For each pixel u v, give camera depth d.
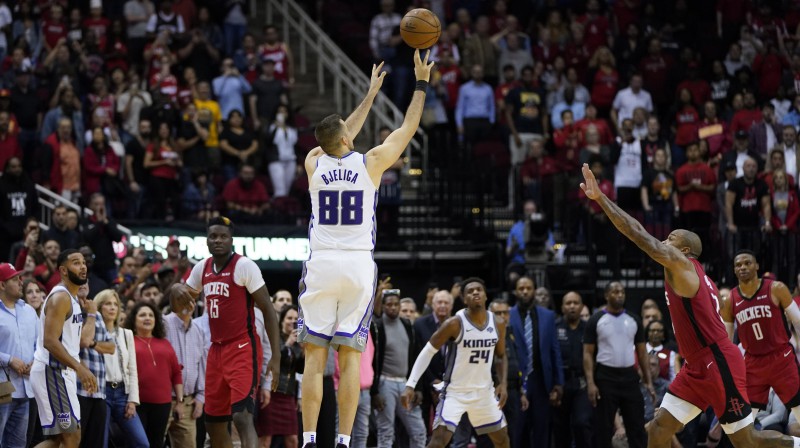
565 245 20.39
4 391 11.90
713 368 10.69
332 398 13.20
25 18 23.09
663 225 19.89
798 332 13.27
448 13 27.09
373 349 14.12
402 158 23.09
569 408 15.30
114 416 12.73
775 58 25.59
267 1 27.16
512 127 23.02
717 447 15.30
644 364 14.84
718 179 20.89
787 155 21.12
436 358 14.76
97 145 20.02
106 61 22.88
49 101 21.41
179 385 13.44
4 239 18.56
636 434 14.55
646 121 23.05
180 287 11.18
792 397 13.41
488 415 12.79
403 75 24.45
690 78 25.02
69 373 11.59
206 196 20.66
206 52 23.84
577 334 15.52
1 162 19.84
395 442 15.66
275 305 14.98
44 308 11.38
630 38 26.17
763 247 19.16
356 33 27.56
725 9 27.45
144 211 20.31
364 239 8.73
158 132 20.55
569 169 21.39
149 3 24.30
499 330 12.95
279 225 20.09
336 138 8.83
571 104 23.73
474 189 21.98
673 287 10.69
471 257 20.89
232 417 10.89
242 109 22.88
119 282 16.19
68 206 19.11
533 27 27.00
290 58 24.67
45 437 13.04
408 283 20.73
